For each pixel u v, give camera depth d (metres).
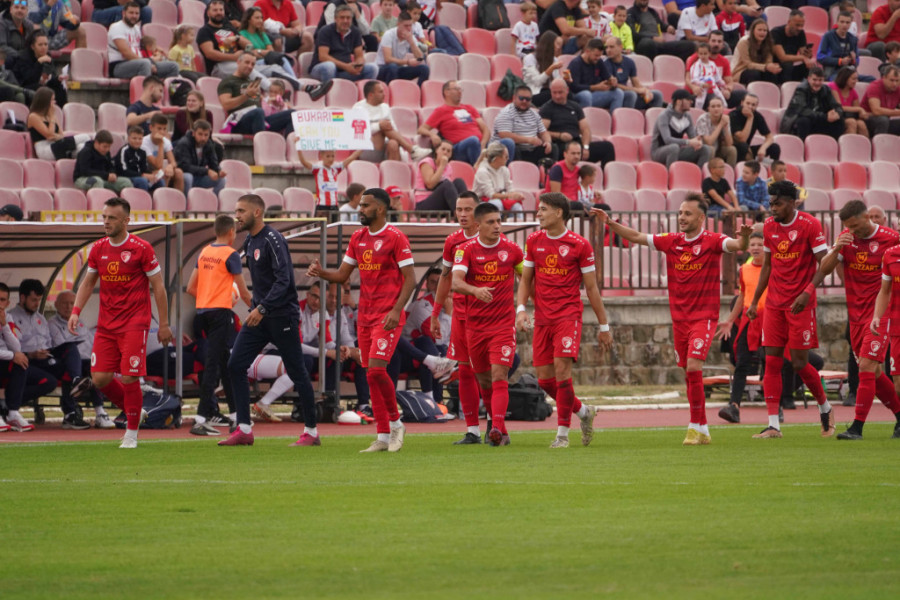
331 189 71.75
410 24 91.00
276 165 79.38
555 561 20.67
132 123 75.81
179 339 52.50
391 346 39.47
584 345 72.56
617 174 85.12
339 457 38.06
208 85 83.00
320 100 86.12
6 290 50.28
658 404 64.25
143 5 88.69
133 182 71.88
